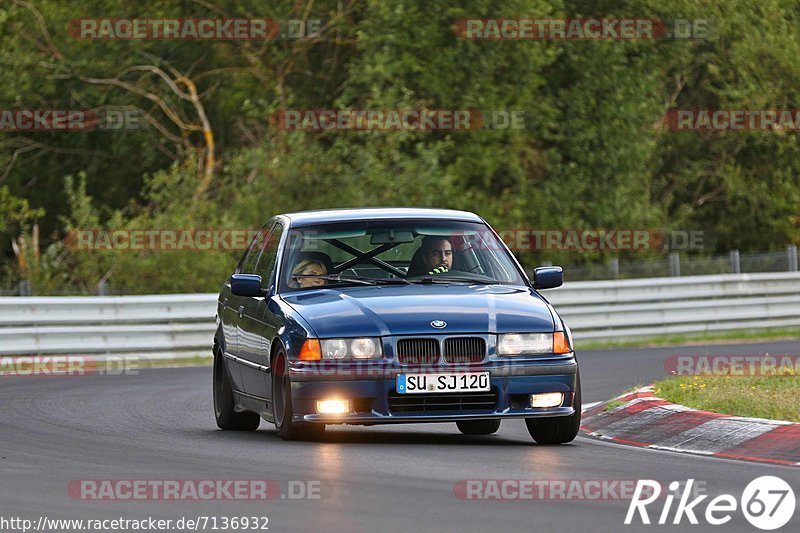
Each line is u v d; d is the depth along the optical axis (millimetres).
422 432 31312
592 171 84000
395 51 77625
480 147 78000
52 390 42469
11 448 27203
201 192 73250
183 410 36562
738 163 96188
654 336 65938
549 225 81062
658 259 85500
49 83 85188
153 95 83438
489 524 18344
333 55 85312
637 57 85500
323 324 27047
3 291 60094
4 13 83188
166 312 56500
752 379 36094
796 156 95375
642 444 28734
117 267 65750
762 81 92188
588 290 64562
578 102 82688
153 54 85500
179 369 51469
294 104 84750
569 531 17922
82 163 90000
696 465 24469
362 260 29656
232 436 29953
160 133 87688
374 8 78562
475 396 26859
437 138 79500
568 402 27516
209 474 22938
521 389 27016
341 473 23031
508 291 29000
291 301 28641
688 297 67500
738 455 26391
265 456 25375
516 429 32312
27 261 68188
